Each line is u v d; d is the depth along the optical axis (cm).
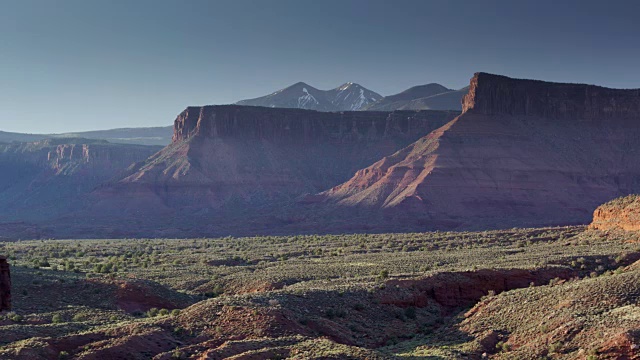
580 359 7756
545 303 9181
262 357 7638
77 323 9181
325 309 9856
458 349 8738
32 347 7788
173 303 11469
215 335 8575
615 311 8425
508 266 12319
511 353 8425
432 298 11112
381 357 7688
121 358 7812
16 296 11106
